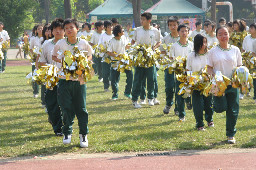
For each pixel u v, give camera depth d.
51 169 6.02
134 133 8.11
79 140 7.68
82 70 6.96
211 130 8.22
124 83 16.20
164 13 38.34
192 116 9.73
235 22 13.24
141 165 6.07
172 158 6.40
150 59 10.70
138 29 10.93
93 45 15.54
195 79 7.86
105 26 13.67
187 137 7.70
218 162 6.12
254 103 11.26
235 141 7.29
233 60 7.20
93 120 9.54
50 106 8.05
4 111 11.00
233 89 7.13
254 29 11.12
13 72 21.62
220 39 7.20
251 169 5.76
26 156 6.88
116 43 11.84
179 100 9.03
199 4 45.62
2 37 21.19
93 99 12.64
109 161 6.33
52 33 8.34
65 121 7.32
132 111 10.59
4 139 7.97
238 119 9.10
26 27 47.88
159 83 15.83
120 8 38.75
